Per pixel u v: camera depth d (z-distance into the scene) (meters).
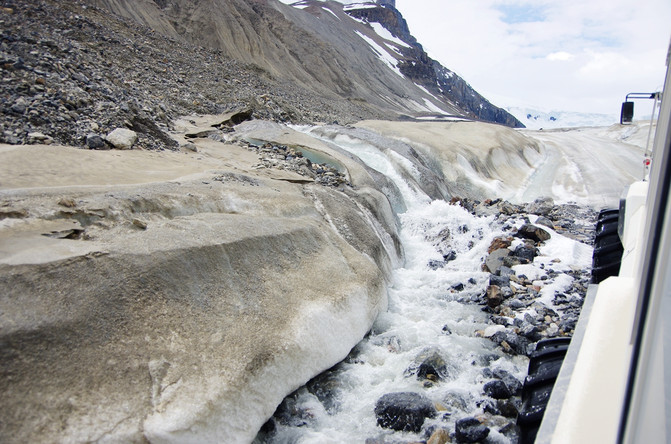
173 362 4.79
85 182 7.70
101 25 24.34
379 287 8.42
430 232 13.41
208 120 17.47
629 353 2.17
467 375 7.02
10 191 6.22
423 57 140.25
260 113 21.77
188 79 22.55
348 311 7.22
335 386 6.44
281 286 6.67
